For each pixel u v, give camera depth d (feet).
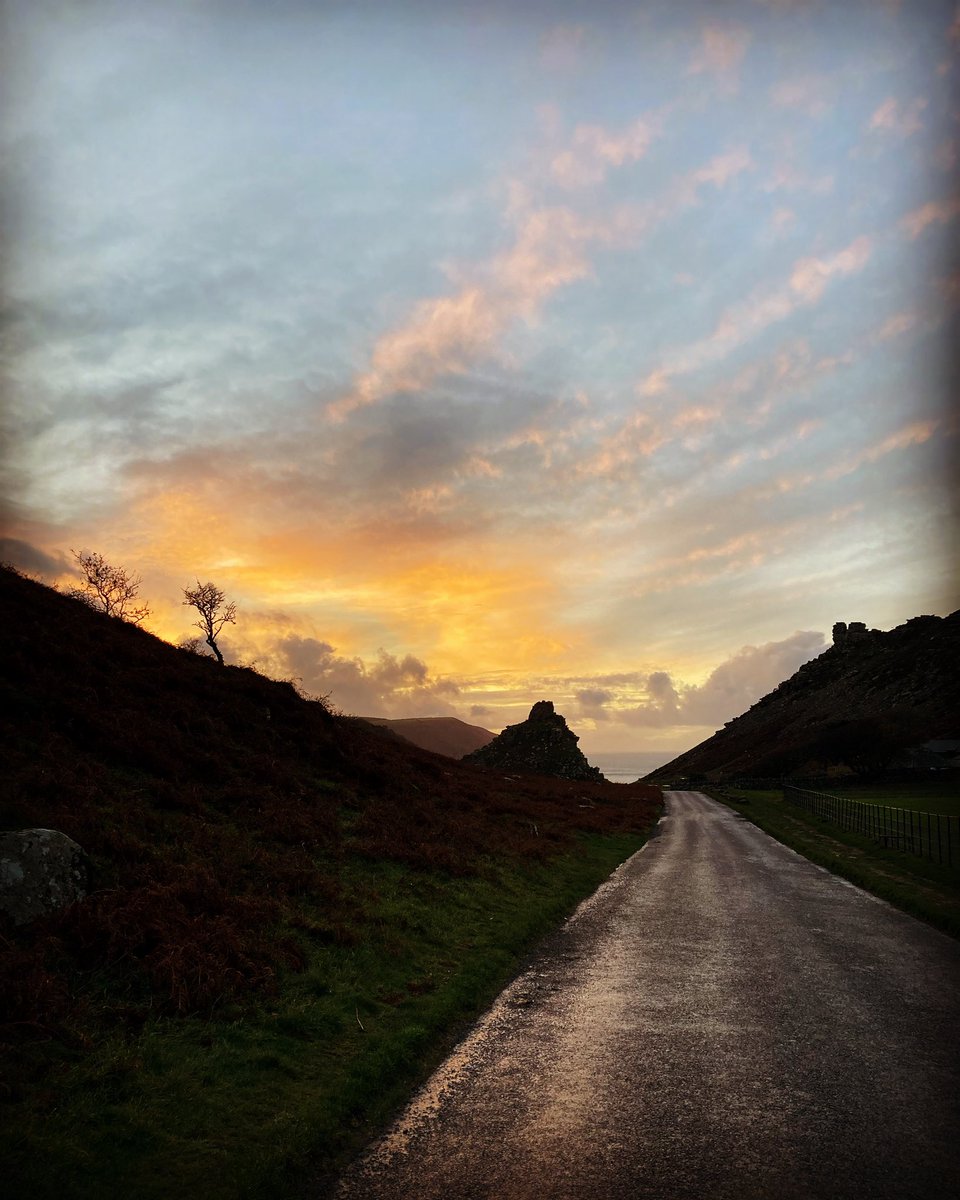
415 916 43.65
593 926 49.29
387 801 71.82
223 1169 17.56
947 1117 20.49
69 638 64.80
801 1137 19.31
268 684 85.97
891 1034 27.48
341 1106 21.04
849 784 310.45
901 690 549.13
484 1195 16.70
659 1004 31.55
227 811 49.73
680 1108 21.17
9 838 29.01
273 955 31.55
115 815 39.47
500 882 58.29
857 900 58.70
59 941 26.58
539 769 319.47
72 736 47.80
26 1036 21.80
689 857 89.81
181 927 30.48
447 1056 25.76
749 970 37.14
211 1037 24.54
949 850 73.26
